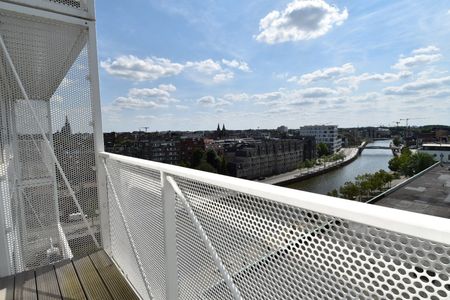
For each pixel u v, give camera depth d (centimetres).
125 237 187
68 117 223
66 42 216
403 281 44
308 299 60
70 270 199
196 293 107
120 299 166
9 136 208
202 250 101
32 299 165
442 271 40
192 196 103
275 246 68
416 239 42
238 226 80
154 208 137
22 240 211
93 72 226
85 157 229
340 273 53
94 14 221
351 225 51
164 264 129
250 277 77
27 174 212
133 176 164
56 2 201
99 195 230
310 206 56
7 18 186
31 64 212
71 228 225
